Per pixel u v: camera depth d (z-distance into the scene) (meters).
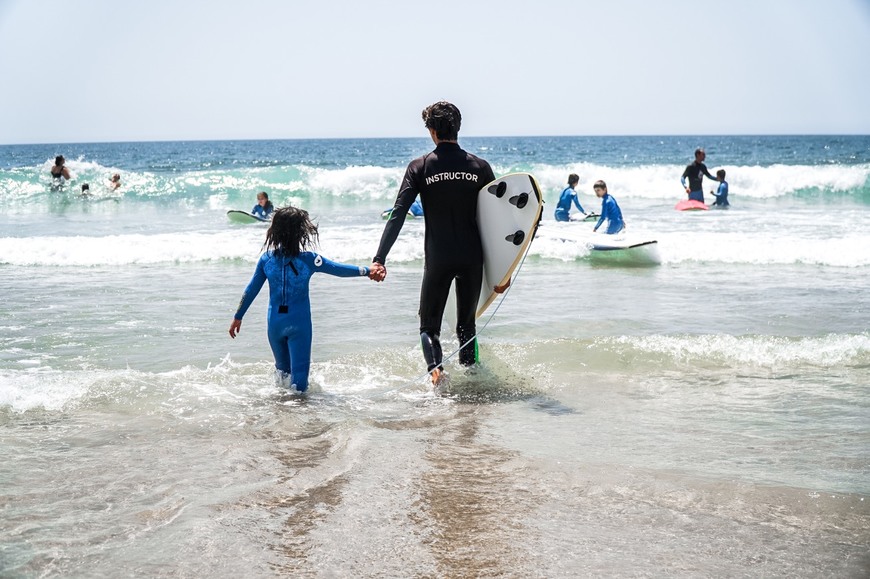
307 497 3.30
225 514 3.10
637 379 5.44
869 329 6.92
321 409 4.77
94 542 2.84
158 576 2.59
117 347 6.35
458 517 3.09
